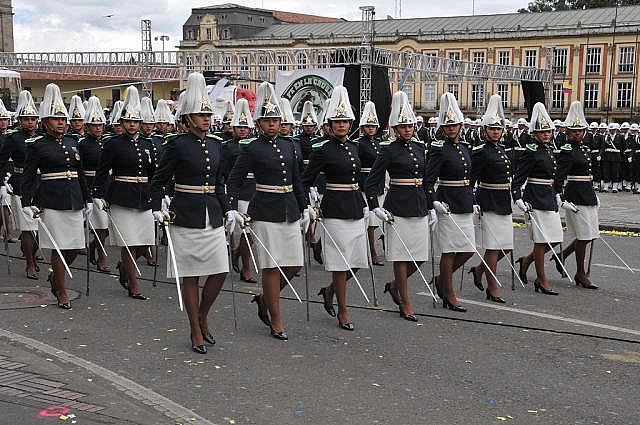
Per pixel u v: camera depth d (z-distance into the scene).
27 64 36.59
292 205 7.81
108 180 9.69
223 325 8.27
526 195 10.20
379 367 6.85
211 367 6.78
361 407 5.86
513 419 5.68
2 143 11.06
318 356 7.16
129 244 9.50
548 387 6.38
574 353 7.33
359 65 23.56
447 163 8.98
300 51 28.42
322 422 5.55
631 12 54.78
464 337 7.88
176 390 6.16
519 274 10.71
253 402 5.93
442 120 9.12
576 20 55.94
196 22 73.69
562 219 17.20
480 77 31.56
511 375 6.67
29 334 7.70
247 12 73.31
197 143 7.37
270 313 7.81
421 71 28.03
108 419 5.33
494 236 9.66
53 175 8.96
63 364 6.62
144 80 34.03
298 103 23.69
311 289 10.22
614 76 54.22
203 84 7.45
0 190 10.84
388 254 8.62
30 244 10.61
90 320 8.34
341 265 8.14
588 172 10.48
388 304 9.38
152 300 9.43
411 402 5.98
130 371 6.62
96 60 34.72
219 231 7.36
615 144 24.39
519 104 56.66
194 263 7.24
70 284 10.29
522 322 8.51
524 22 57.66
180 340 7.62
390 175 8.69
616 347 7.55
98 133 11.62
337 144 8.19
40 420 5.24
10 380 6.05
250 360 7.01
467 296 9.88
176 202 7.28
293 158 7.93
